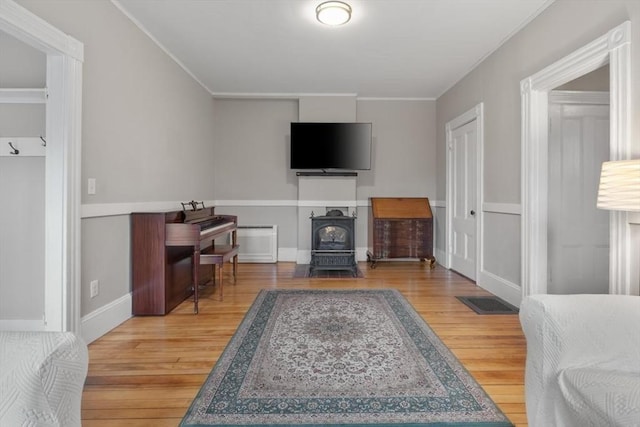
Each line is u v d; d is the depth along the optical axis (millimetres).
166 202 3547
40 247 2281
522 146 2965
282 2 2703
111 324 2600
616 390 960
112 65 2607
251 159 5379
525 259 2949
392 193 5418
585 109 2900
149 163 3189
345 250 4668
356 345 2309
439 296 3475
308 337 2441
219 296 3479
